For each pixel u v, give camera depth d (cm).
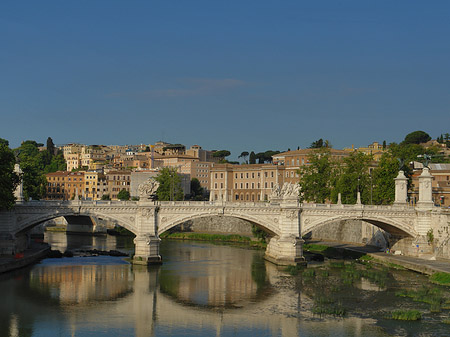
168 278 9688
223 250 13775
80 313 7431
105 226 18175
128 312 7531
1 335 6481
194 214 11019
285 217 11350
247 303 8019
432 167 17825
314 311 7512
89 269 10388
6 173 9650
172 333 6694
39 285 8888
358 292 8612
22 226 10212
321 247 13650
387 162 13938
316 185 15262
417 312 7244
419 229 11775
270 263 11544
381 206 11756
